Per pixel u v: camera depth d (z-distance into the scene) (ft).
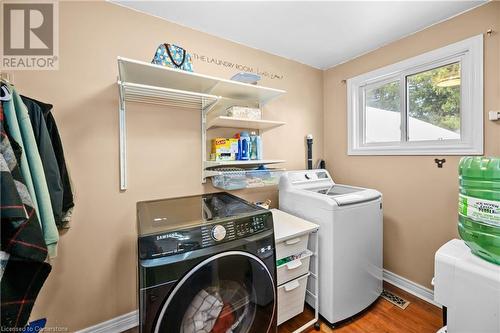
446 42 5.22
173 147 5.40
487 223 2.87
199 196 5.40
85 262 4.49
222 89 5.41
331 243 4.79
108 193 4.69
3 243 2.48
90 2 4.47
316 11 4.96
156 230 2.96
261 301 3.56
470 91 4.88
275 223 5.07
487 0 4.57
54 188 3.55
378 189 6.68
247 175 5.67
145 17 5.01
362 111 7.22
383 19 5.25
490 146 4.63
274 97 6.18
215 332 3.22
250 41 6.26
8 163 2.69
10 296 2.65
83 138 4.43
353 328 4.89
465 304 2.90
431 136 5.75
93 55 4.50
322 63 7.72
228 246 3.22
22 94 3.98
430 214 5.56
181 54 4.46
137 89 4.29
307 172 6.71
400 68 6.07
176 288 2.82
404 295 5.91
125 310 4.89
